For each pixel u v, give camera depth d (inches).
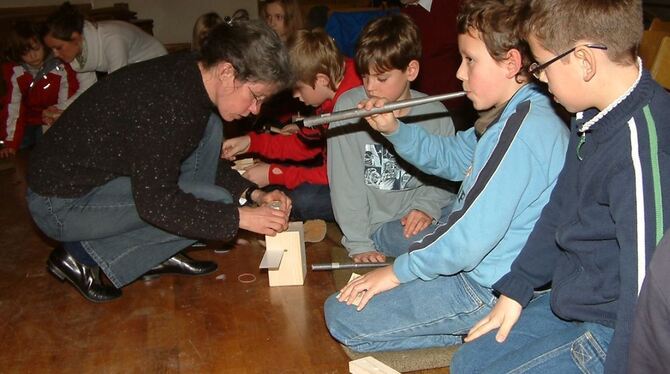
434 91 112.3
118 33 128.3
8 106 156.6
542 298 60.4
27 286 88.3
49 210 77.0
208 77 68.8
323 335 72.3
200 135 74.4
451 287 63.0
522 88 58.1
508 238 59.5
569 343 50.9
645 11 150.7
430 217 85.2
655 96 44.9
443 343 67.7
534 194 56.7
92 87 74.9
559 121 57.2
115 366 69.1
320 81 89.8
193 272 88.2
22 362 70.6
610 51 44.7
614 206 44.8
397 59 76.2
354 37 138.3
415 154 70.9
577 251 50.8
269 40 65.9
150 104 69.7
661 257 33.0
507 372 51.2
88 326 77.2
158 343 72.8
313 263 89.0
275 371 66.2
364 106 67.6
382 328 65.0
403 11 117.1
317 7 167.5
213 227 73.3
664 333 33.1
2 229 109.4
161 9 243.1
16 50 153.5
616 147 45.7
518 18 53.5
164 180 70.8
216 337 73.3
